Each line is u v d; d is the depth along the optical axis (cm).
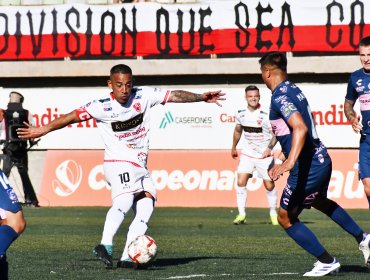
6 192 1577
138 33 5188
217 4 5091
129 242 2061
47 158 5031
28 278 1862
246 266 2081
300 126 1769
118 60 5256
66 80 5403
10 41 5331
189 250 2512
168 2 5347
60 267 2064
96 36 5241
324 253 1886
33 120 4706
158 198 4850
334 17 4959
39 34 5297
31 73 5312
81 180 4950
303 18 4991
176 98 2089
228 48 5088
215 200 4791
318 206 2019
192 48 5138
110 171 2070
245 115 3669
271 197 3631
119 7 5206
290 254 2394
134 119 2059
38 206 4781
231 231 3225
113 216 2042
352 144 4816
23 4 5475
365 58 2334
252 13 5053
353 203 4625
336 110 4825
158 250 2512
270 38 5034
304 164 1861
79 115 2044
